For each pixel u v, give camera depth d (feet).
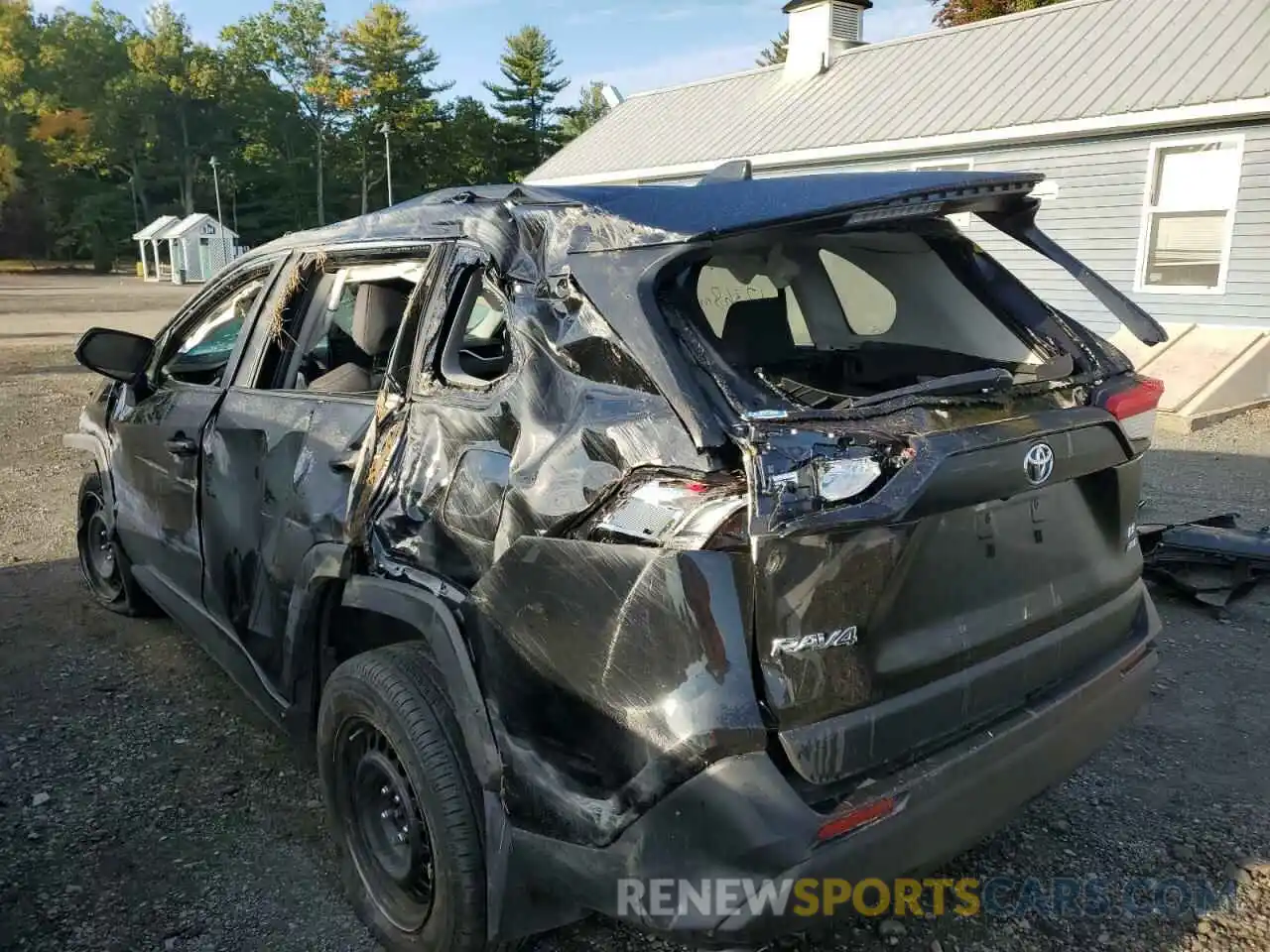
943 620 7.20
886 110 51.72
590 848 6.70
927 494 6.59
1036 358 9.12
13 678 14.10
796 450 6.35
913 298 9.80
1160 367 35.91
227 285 13.05
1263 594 17.10
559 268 7.86
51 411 37.32
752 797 6.22
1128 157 41.42
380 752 8.52
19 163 262.88
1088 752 8.49
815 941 8.79
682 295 7.34
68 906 9.25
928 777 6.90
